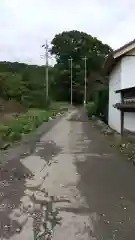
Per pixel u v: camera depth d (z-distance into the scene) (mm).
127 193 6680
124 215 5480
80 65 67688
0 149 12297
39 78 65250
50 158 10617
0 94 34281
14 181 7742
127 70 16109
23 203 6105
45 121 26672
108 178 7922
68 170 8852
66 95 68688
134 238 4621
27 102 42906
